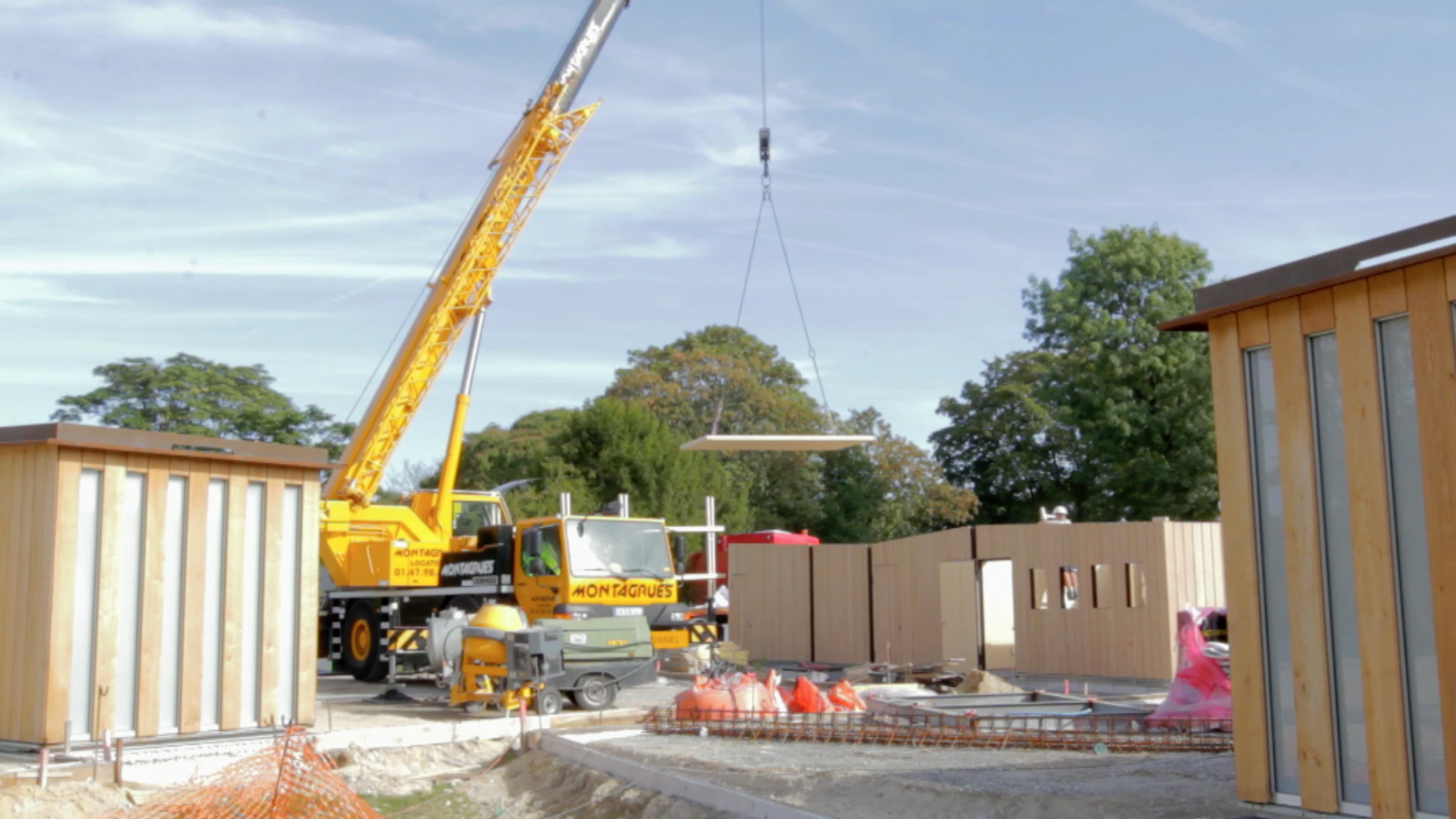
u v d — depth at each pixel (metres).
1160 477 39.47
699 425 50.06
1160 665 19.36
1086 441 42.31
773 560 26.92
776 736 13.72
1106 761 11.09
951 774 10.35
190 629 12.33
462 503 23.08
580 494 43.25
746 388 51.34
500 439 52.62
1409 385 7.28
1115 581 20.14
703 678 15.45
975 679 17.55
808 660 25.84
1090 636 20.38
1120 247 42.00
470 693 15.80
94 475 11.77
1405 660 7.20
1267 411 8.23
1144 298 41.38
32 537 11.59
